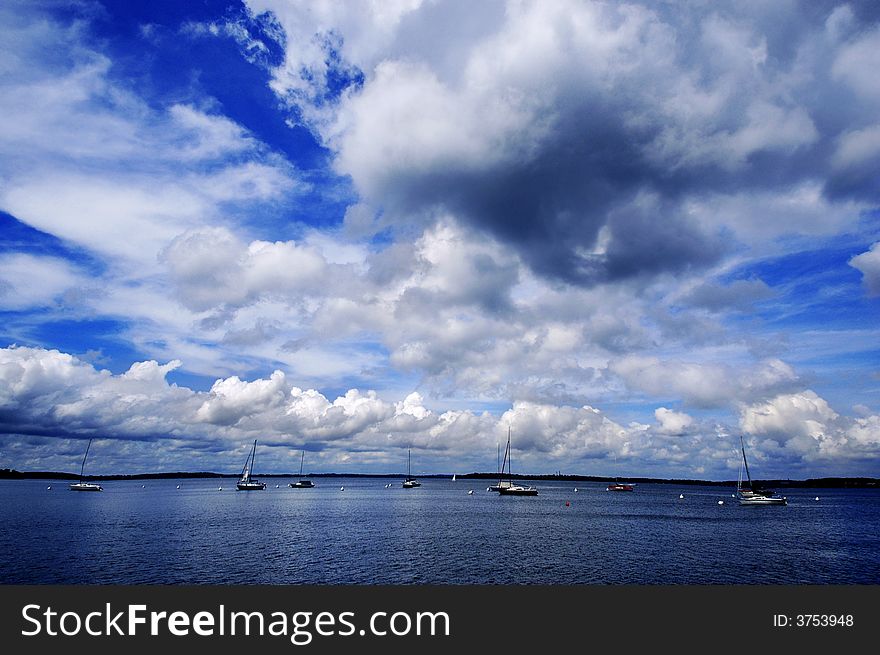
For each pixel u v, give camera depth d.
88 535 76.00
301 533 80.38
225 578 49.97
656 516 118.50
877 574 54.88
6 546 65.62
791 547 71.75
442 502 160.50
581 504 158.62
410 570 53.53
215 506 135.88
